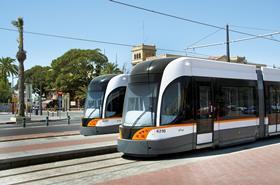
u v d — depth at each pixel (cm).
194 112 1227
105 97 1867
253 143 1538
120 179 850
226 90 1371
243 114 1450
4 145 1418
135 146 1149
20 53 3647
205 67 1298
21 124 3369
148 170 998
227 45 2523
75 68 7694
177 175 876
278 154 1146
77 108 7569
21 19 3622
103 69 7162
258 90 1559
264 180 805
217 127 1316
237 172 892
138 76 1229
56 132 2188
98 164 1120
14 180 925
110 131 1855
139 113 1184
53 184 872
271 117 1622
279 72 1719
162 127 1138
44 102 8712
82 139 1598
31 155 1132
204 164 1003
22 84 3662
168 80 1176
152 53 9062
